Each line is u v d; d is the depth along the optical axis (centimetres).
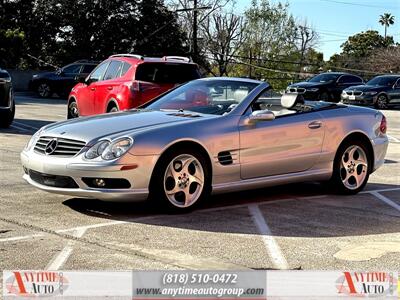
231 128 669
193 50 4275
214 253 511
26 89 3647
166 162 619
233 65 5100
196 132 641
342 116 774
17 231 559
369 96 2680
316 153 744
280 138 707
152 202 628
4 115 1363
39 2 4000
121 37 4100
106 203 681
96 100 1205
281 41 4816
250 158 683
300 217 655
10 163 918
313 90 2798
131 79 1098
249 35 4819
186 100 743
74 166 597
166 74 1130
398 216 671
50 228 572
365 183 802
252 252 518
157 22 4188
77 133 624
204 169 650
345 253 523
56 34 4091
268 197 760
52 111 1998
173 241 543
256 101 705
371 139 798
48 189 622
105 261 481
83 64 2936
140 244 530
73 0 3975
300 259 503
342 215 670
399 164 1091
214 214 655
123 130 623
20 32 3812
